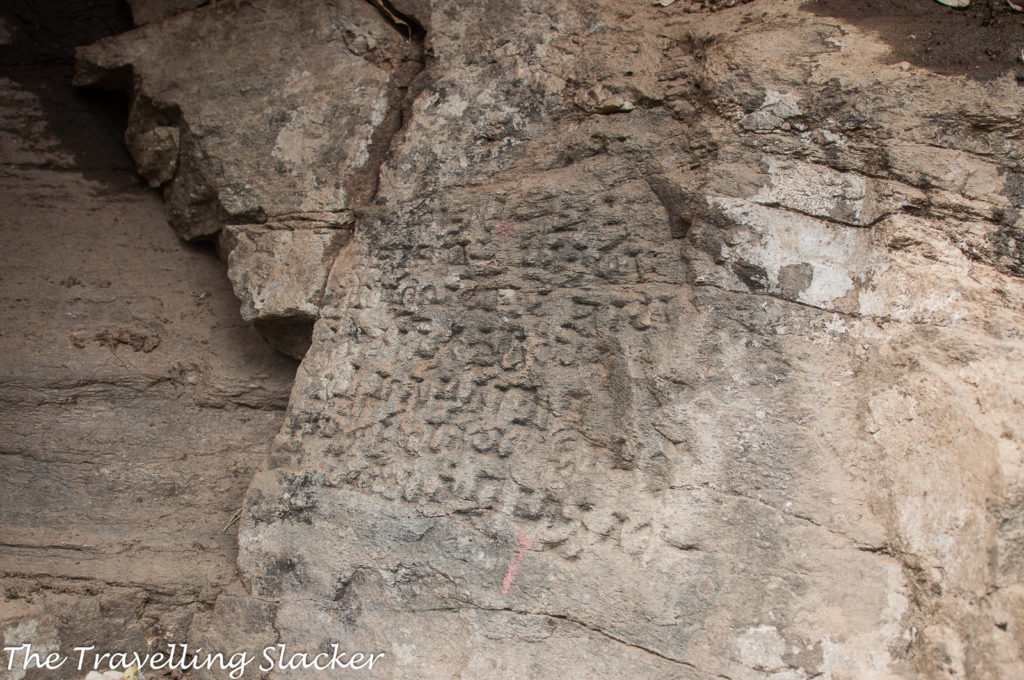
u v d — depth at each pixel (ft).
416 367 8.58
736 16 8.57
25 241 10.68
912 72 7.57
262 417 10.09
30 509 9.27
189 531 9.36
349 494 8.32
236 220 9.86
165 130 10.36
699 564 7.26
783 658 6.95
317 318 9.15
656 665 7.18
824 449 7.32
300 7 10.06
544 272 8.34
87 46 10.63
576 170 8.50
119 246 10.86
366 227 9.12
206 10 10.40
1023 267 7.29
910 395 7.18
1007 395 6.67
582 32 8.95
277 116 9.79
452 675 7.56
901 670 6.83
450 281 8.63
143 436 9.77
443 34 9.41
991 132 7.41
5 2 11.10
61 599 8.52
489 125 8.93
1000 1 7.94
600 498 7.69
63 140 11.23
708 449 7.40
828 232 7.59
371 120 9.50
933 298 7.29
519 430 8.13
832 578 7.06
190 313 10.52
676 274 7.88
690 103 8.13
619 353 7.89
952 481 6.78
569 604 7.50
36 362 9.84
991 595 6.38
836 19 8.13
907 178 7.43
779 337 7.50
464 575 7.82
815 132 7.64
